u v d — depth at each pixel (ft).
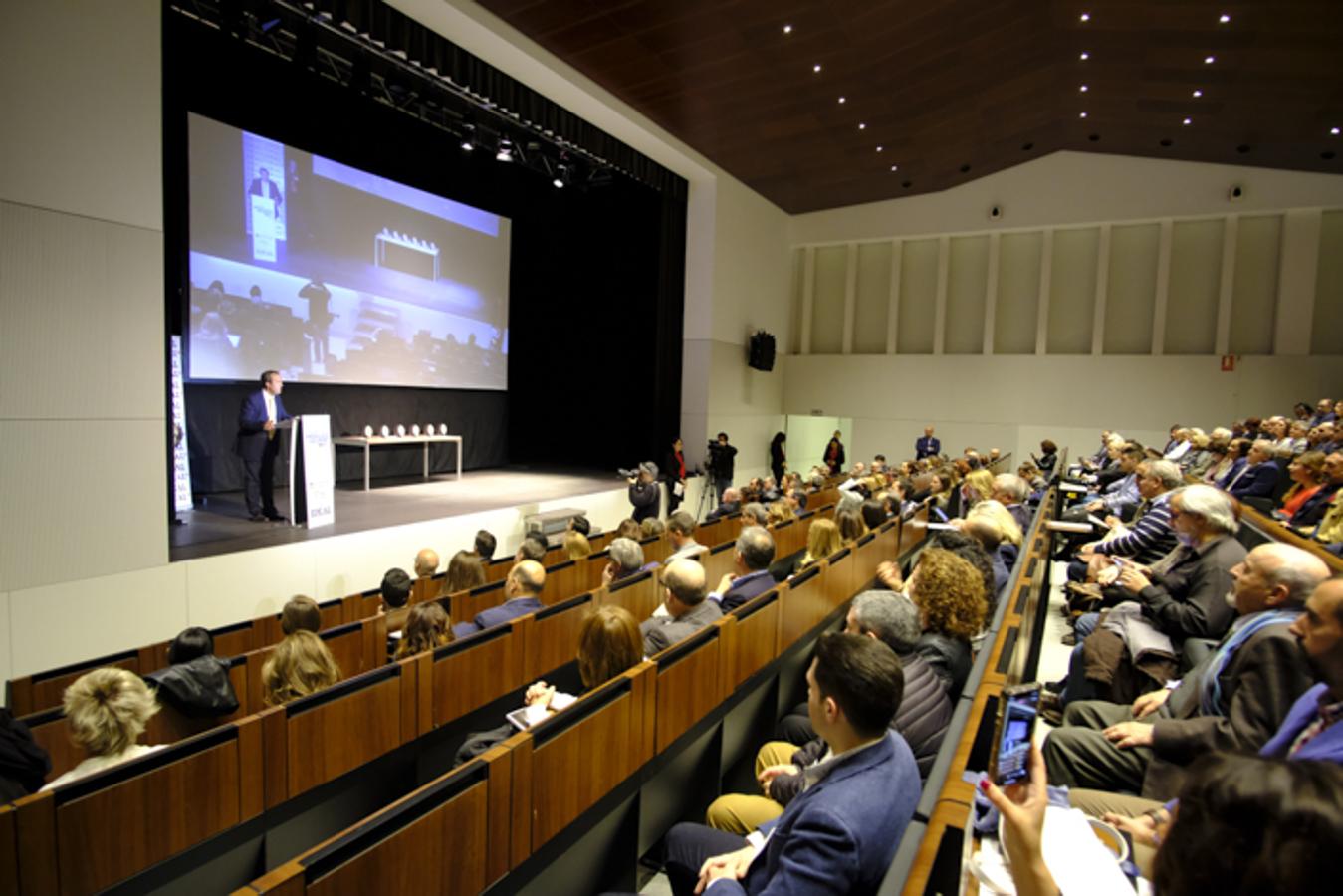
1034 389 41.52
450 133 30.48
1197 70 28.09
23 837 5.50
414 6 20.88
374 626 12.17
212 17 19.79
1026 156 40.22
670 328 38.14
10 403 13.46
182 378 23.13
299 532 19.72
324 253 28.02
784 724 9.49
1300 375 35.55
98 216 14.51
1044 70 30.55
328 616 14.49
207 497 25.50
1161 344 38.60
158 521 15.67
